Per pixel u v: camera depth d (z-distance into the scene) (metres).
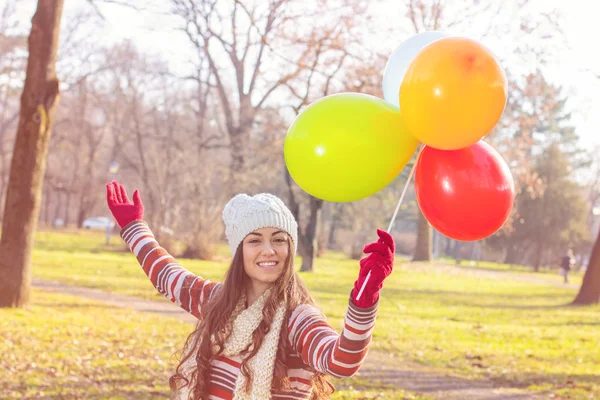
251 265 2.61
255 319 2.53
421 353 11.09
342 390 8.09
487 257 67.31
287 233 2.66
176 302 2.94
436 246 59.03
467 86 2.77
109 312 13.36
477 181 3.00
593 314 19.02
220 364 2.55
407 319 15.83
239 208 2.68
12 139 56.19
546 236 51.94
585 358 11.39
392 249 2.18
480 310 19.19
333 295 20.47
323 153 3.00
